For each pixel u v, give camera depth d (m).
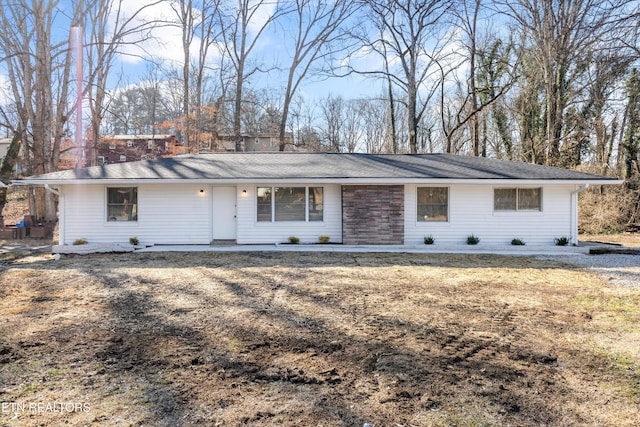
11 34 17.95
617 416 2.69
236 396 2.91
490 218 12.05
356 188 11.91
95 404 2.76
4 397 2.85
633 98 18.38
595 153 20.92
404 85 23.84
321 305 5.49
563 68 18.95
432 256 10.37
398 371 3.37
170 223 12.06
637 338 4.24
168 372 3.30
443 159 13.95
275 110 26.50
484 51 21.12
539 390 3.06
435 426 2.54
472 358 3.68
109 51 19.38
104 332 4.27
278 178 11.35
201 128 23.48
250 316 4.93
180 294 6.05
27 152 19.78
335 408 2.76
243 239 12.22
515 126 23.69
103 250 10.65
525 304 5.64
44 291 6.19
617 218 17.70
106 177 11.16
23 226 14.98
